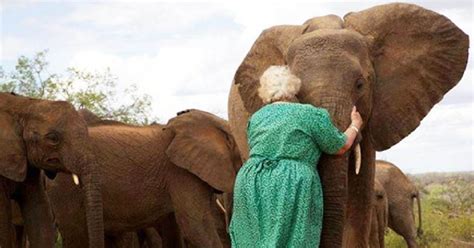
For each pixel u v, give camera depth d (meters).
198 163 13.80
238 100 10.77
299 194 6.17
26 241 15.13
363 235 8.67
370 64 8.26
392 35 8.64
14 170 11.91
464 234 26.31
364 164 8.58
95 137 13.61
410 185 22.77
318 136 6.33
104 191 13.43
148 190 13.78
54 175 12.44
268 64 8.94
